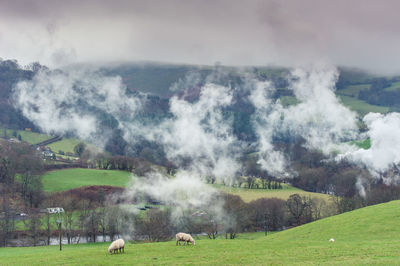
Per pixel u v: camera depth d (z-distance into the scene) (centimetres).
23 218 15638
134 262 4741
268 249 5491
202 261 4709
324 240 6362
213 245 6056
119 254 5344
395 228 6366
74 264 4741
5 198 17888
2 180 19600
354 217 7544
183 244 6228
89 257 5191
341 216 7975
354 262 4191
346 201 17175
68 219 15138
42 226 14738
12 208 16788
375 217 7144
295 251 5150
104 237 14062
